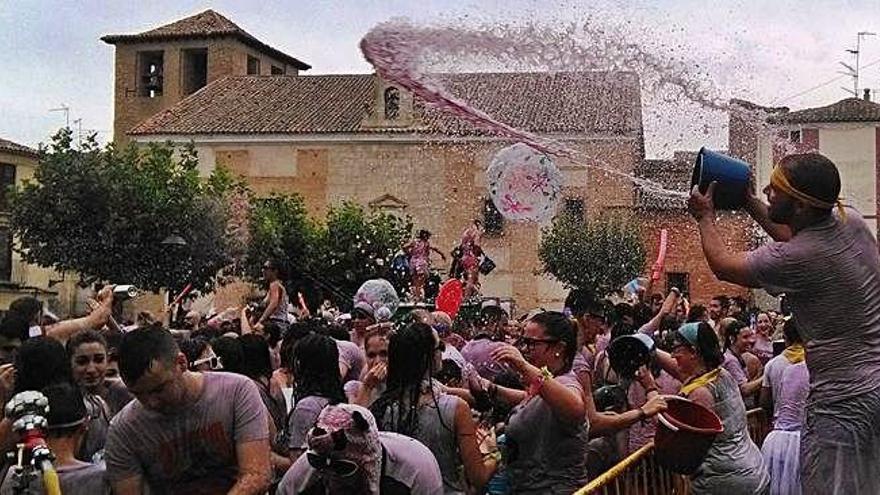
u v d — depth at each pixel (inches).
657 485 282.2
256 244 1537.9
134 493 190.7
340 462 156.8
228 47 2180.1
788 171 195.2
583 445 229.0
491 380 288.2
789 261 194.2
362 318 384.2
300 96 1951.3
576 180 1477.6
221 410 190.7
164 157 1530.5
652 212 1518.2
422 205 1770.4
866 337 193.8
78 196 1460.4
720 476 265.9
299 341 245.3
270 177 1849.2
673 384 334.3
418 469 174.9
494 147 1723.7
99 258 1461.6
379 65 474.6
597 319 332.2
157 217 1460.4
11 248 1860.2
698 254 1521.9
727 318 459.2
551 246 1510.8
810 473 198.5
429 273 941.2
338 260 1553.9
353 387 285.7
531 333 230.4
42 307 271.3
